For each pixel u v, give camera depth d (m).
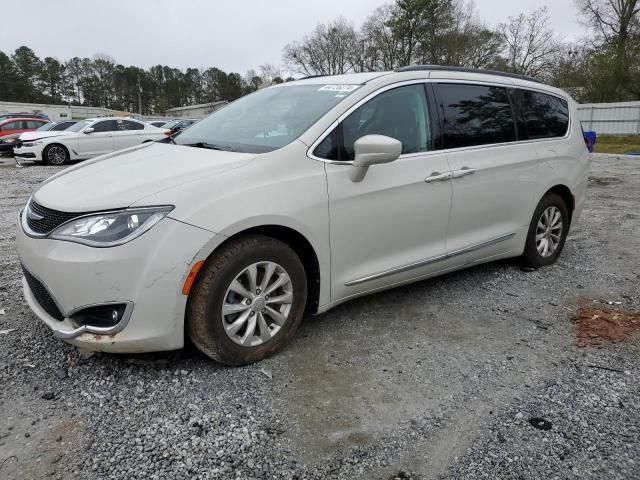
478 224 4.03
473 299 4.05
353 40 57.03
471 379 2.87
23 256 2.80
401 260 3.54
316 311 3.22
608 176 12.04
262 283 2.91
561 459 2.22
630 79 29.36
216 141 3.43
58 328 2.65
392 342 3.30
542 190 4.53
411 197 3.47
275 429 2.40
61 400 2.57
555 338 3.40
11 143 18.09
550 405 2.62
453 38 44.06
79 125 16.12
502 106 4.28
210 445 2.28
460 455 2.26
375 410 2.57
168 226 2.54
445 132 3.76
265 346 2.99
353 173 3.16
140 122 16.44
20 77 84.06
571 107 5.05
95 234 2.51
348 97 3.34
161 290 2.54
